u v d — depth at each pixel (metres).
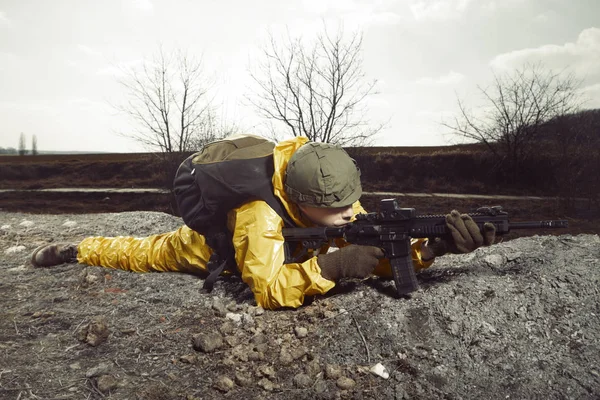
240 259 3.14
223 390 2.44
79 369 2.63
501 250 3.60
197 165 3.26
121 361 2.72
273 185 3.09
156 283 3.83
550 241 3.63
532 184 15.55
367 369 2.52
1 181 21.53
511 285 2.99
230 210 3.21
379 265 3.25
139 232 6.07
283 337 2.84
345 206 3.03
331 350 2.69
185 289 3.68
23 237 5.98
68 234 6.07
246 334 2.92
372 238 2.96
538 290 2.91
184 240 3.82
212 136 13.83
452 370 2.48
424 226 2.82
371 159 18.27
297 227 3.14
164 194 15.62
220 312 3.22
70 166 22.23
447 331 2.70
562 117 15.67
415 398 2.34
